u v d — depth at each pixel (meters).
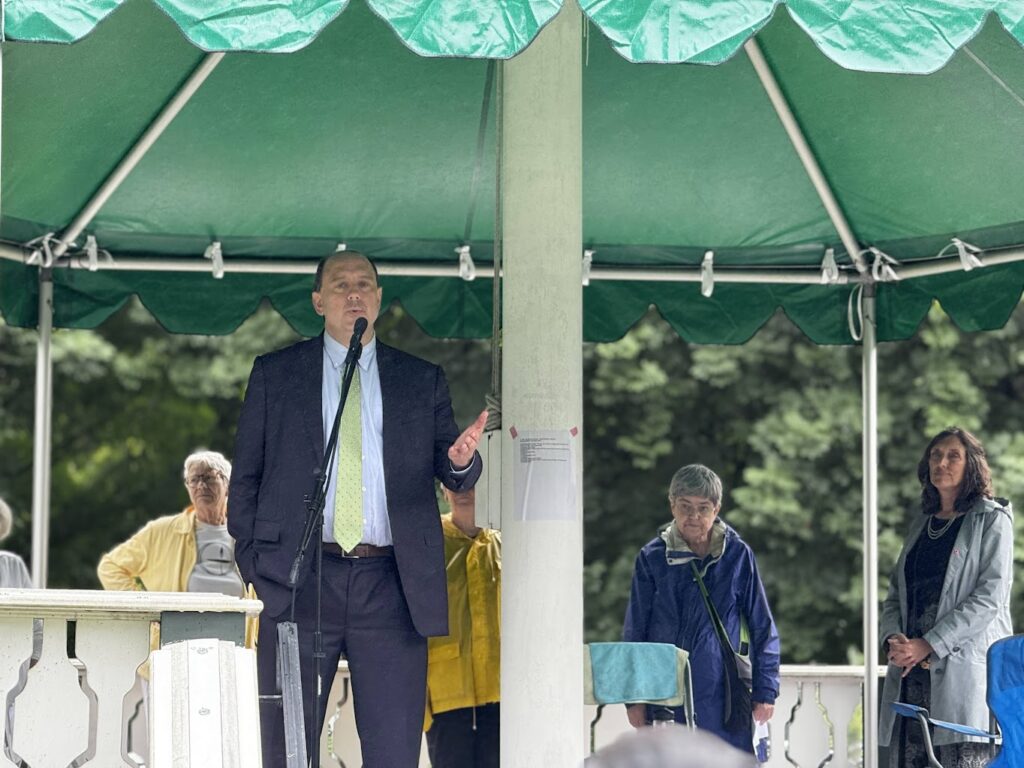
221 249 11.72
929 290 11.56
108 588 10.81
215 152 10.73
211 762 5.77
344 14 9.30
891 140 10.33
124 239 11.61
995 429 24.45
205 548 10.77
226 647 6.02
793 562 24.17
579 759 7.49
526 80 7.71
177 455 26.62
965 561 9.20
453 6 5.44
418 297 12.06
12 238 11.13
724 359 24.80
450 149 10.79
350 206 11.47
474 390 25.36
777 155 10.87
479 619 9.31
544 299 7.64
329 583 7.23
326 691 7.23
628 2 5.45
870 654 10.98
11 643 6.23
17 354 26.12
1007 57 9.02
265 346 26.11
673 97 10.19
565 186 7.71
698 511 9.50
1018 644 8.34
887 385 24.45
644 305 12.16
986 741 9.08
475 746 9.34
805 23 5.50
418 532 7.33
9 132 9.64
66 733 6.26
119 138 10.24
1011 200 10.70
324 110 10.32
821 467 24.31
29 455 26.28
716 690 9.27
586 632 24.78
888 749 9.52
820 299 12.02
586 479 25.42
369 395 7.47
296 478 7.32
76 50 8.90
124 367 26.09
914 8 5.53
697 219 11.61
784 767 11.25
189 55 9.47
